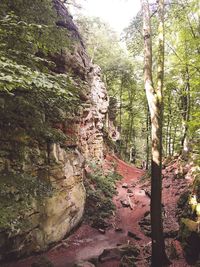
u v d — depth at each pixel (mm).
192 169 15258
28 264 8320
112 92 34625
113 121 32469
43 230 9391
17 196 6457
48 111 6859
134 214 14422
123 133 37656
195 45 16125
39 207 9125
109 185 17344
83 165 13594
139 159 43594
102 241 11281
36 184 6277
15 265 8070
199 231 8336
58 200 10398
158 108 9188
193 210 9711
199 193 10234
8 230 7492
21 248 8328
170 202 13664
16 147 8078
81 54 15750
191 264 8242
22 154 8258
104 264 9078
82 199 12711
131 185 19828
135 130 40219
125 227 12984
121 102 35000
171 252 8898
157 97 9250
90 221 12969
